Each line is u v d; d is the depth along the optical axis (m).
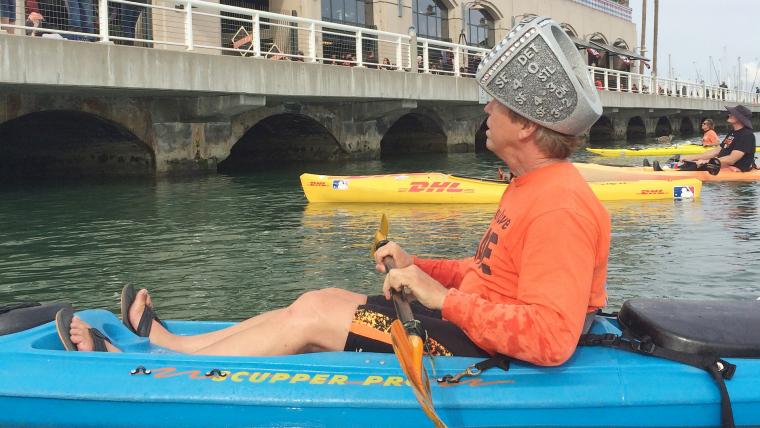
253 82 13.65
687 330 2.49
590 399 2.38
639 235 7.25
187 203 10.23
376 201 10.11
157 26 15.14
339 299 2.76
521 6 29.83
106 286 5.57
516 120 2.34
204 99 14.38
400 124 23.80
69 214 9.25
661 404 2.38
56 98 12.38
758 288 5.20
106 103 13.21
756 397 2.37
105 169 14.85
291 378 2.54
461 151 23.42
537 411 2.39
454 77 19.42
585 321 2.53
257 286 5.54
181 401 2.52
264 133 20.36
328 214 9.09
